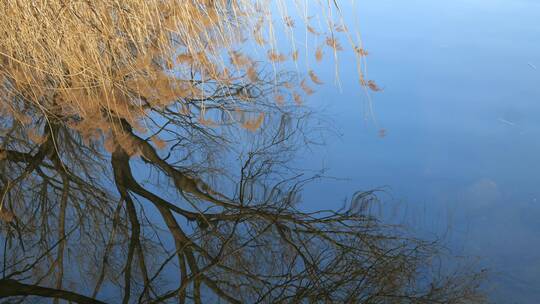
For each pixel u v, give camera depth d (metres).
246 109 5.21
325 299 3.56
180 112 5.12
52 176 4.50
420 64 6.29
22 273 3.76
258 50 5.67
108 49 4.81
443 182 4.51
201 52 5.23
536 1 8.20
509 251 3.84
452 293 3.56
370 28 7.08
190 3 5.16
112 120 4.82
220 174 4.67
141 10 4.84
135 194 4.46
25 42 4.59
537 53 6.61
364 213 4.20
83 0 4.63
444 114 5.41
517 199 4.31
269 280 3.78
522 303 3.45
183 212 4.34
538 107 5.53
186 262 3.93
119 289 3.71
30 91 4.79
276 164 4.72
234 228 4.18
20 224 4.12
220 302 3.60
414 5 7.95
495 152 4.88
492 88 5.86
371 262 3.82
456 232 4.02
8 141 4.70
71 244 4.02
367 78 5.88
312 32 6.37
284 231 4.11
